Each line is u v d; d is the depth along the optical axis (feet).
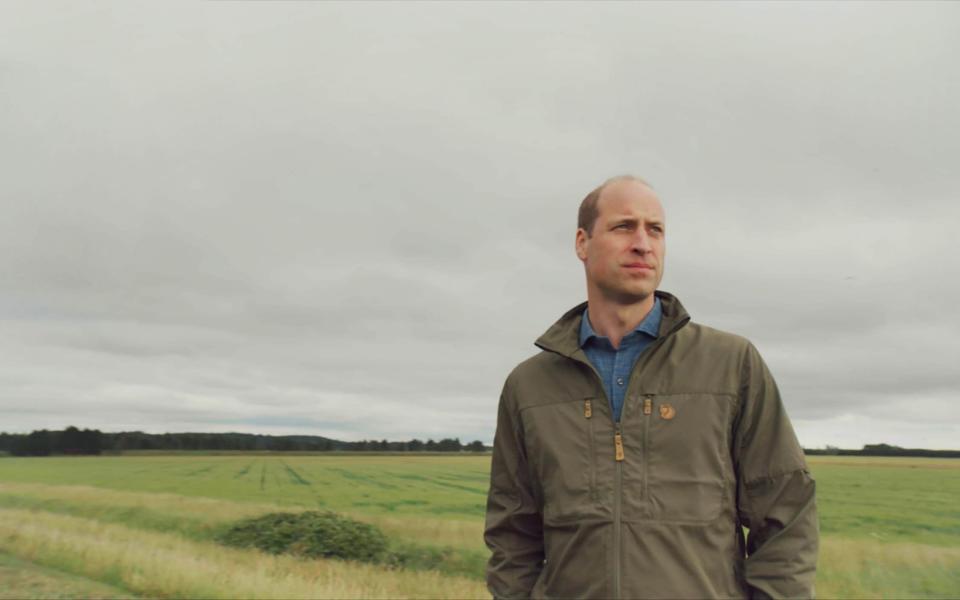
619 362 6.44
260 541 45.09
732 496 6.07
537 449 6.55
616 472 6.04
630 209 6.39
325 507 50.47
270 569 43.96
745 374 6.18
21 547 45.16
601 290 6.52
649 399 6.15
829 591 37.04
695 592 5.66
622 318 6.46
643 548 5.76
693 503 5.84
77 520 48.08
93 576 42.83
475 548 44.37
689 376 6.17
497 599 7.13
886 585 35.88
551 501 6.32
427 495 56.13
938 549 35.78
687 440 5.98
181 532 46.01
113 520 48.16
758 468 6.09
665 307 6.63
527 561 7.13
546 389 6.69
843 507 44.62
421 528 46.78
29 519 48.70
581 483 6.14
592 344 6.64
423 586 42.16
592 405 6.33
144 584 41.96
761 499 6.07
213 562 44.06
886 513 42.63
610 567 5.80
